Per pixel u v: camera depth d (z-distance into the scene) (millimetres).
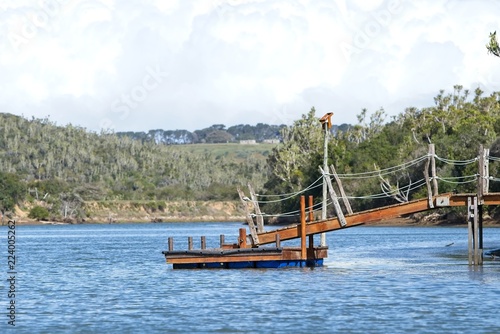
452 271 138875
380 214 139500
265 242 144750
